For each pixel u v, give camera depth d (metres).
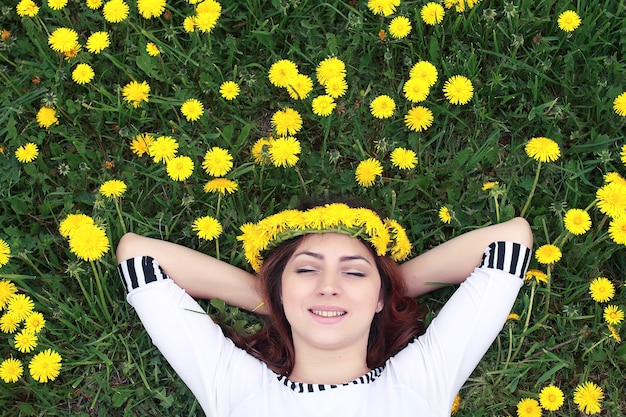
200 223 2.45
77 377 2.53
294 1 2.67
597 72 2.61
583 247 2.49
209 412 2.19
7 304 2.46
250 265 2.55
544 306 2.53
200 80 2.64
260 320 2.56
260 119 2.74
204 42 2.70
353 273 2.21
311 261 2.21
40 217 2.61
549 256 2.38
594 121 2.62
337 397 2.15
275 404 2.15
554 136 2.60
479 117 2.64
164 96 2.70
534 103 2.65
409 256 2.59
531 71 2.63
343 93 2.55
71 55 2.61
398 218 2.56
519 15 2.66
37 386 2.48
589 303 2.56
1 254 2.40
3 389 2.45
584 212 2.38
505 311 2.27
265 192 2.63
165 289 2.30
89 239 2.32
